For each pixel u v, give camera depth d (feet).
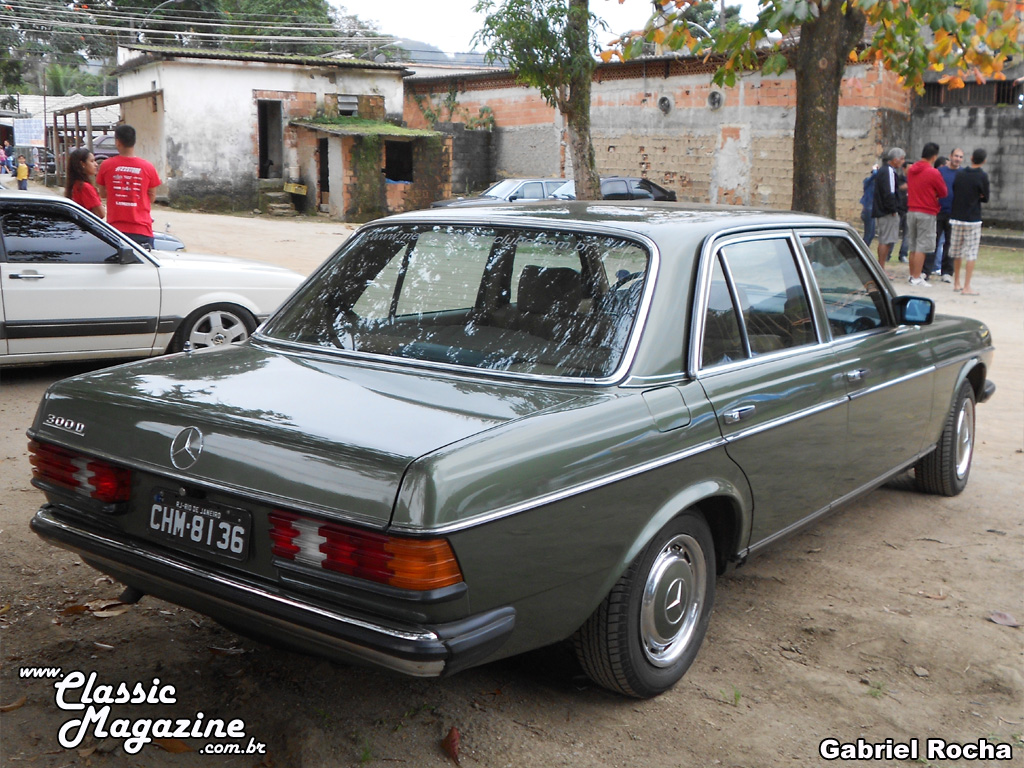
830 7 32.14
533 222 11.76
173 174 87.76
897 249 67.36
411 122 112.78
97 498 9.82
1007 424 24.80
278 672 11.20
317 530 8.41
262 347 11.89
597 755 9.91
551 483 8.97
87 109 97.04
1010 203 78.28
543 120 98.84
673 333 10.73
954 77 33.96
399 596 8.06
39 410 10.59
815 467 13.11
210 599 9.07
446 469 8.18
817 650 12.45
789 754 10.17
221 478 8.91
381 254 12.42
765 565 15.23
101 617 12.36
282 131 92.73
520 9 47.62
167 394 9.91
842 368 13.50
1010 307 43.88
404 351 11.05
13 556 14.02
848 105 75.72
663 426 10.19
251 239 64.08
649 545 10.36
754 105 81.76
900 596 14.19
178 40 148.05
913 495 18.93
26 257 22.41
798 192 33.71
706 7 63.57
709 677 11.64
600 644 10.24
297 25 153.38
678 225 11.62
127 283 23.38
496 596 8.66
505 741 10.03
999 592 14.47
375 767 9.46
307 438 8.66
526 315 11.02
